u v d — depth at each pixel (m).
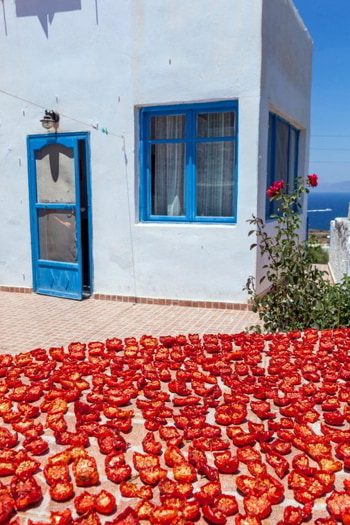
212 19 6.46
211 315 6.60
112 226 7.32
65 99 7.30
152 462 2.69
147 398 3.57
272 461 2.68
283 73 7.70
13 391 3.68
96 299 7.55
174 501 2.33
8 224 8.00
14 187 7.86
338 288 5.23
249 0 6.30
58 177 7.55
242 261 6.74
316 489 2.44
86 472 2.56
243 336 4.83
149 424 3.13
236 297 6.84
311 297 5.11
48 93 7.39
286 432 3.00
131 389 3.62
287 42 7.86
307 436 2.94
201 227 6.86
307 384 3.66
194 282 7.01
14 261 8.07
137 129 7.05
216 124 6.82
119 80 6.98
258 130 6.46
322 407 3.36
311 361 4.13
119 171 7.16
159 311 6.85
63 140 7.38
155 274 7.19
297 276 5.04
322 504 2.39
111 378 3.83
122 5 6.82
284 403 3.42
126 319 6.48
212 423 3.21
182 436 2.99
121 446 2.88
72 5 7.07
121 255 7.34
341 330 4.86
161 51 6.73
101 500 2.35
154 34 6.72
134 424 3.21
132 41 6.84
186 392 3.60
